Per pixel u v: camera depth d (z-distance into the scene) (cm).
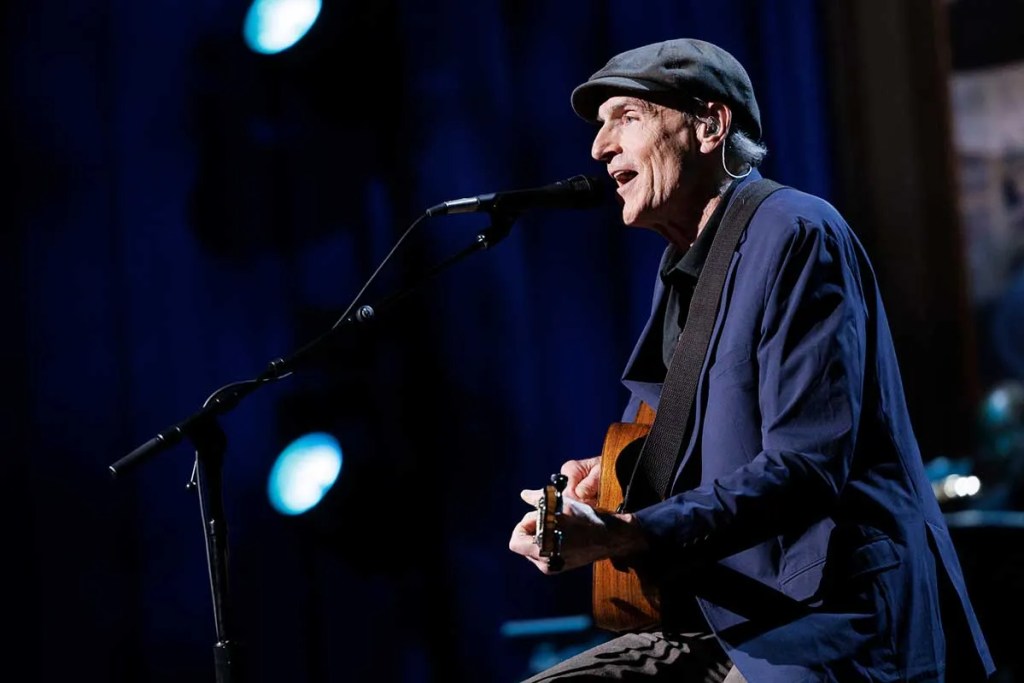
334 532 1396
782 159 1655
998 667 1252
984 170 1831
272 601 1383
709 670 664
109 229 1342
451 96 1490
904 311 1777
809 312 595
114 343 1337
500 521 1486
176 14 1380
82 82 1338
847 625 578
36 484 1297
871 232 1770
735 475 567
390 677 1435
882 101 1766
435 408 1483
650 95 675
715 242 656
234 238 1391
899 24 1764
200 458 720
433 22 1491
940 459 1700
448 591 1466
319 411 1419
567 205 738
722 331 633
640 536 549
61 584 1300
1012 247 1822
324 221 1434
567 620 1385
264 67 1405
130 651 1323
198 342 1371
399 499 1427
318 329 1428
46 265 1315
